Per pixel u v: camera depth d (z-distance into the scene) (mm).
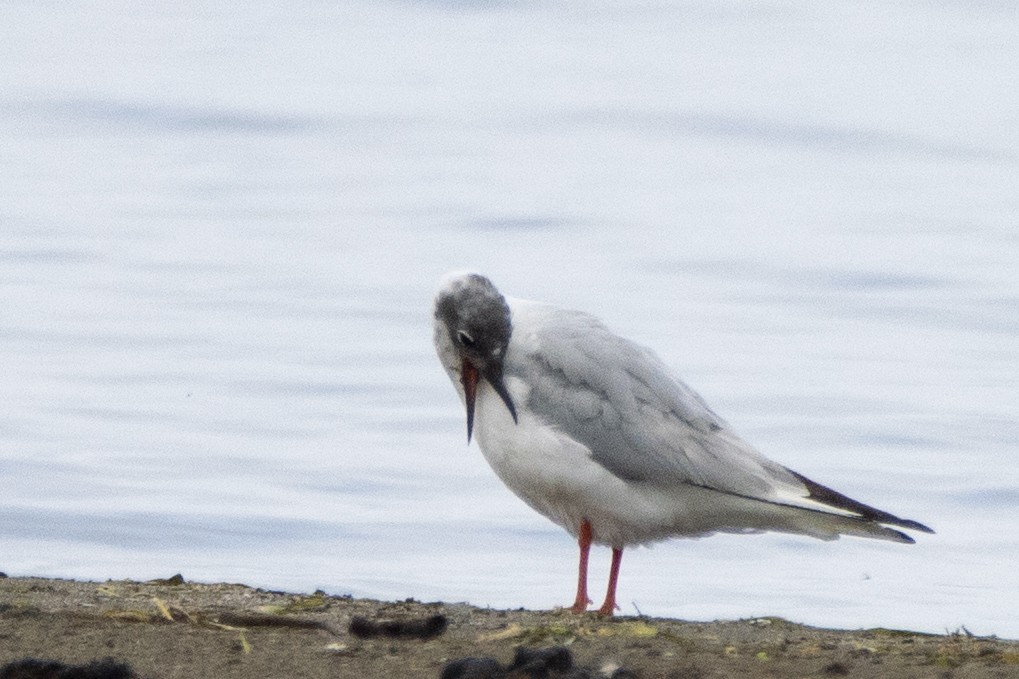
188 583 12711
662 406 12812
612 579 13039
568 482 12641
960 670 9883
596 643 10469
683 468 12672
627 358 12891
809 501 12727
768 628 11516
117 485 18312
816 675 9727
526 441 12633
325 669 9664
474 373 12812
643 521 12781
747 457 12922
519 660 9383
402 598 14859
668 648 10375
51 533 16781
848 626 14078
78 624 10570
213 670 9602
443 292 12852
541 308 13039
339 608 11625
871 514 12633
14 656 9758
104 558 16109
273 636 10453
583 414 12602
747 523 12984
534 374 12695
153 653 9914
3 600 11539
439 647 10258
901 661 10172
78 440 19844
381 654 10039
